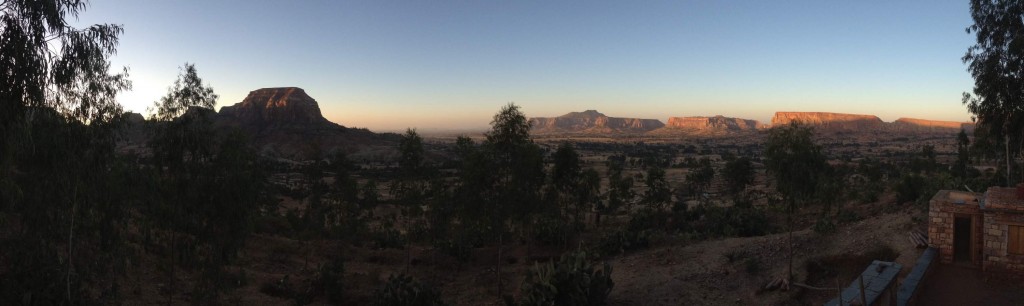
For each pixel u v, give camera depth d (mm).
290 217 35406
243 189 15453
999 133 26141
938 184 31844
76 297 13172
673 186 99312
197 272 18859
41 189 11773
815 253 21344
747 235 30203
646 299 19250
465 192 22969
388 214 46844
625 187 46219
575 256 19438
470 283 24922
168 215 14508
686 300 18781
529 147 22484
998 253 14969
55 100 11148
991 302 13727
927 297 14219
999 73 23828
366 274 26297
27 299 11820
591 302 17422
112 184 13195
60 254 14617
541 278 17750
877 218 24828
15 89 9344
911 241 18984
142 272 19828
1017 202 15094
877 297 11367
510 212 22734
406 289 18219
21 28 9352
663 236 29203
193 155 14531
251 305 19484
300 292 21844
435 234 31250
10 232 12680
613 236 28531
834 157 189750
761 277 20125
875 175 60062
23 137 9898
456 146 24344
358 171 119188
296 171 117500
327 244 33656
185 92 14352
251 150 16562
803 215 35688
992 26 23750
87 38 10641
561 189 31219
